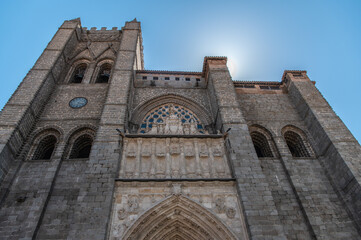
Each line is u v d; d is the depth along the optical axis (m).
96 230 15.13
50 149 24.58
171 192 17.72
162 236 17.09
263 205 16.89
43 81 26.22
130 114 26.31
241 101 28.62
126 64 29.64
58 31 35.44
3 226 16.94
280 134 24.81
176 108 29.09
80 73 34.09
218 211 17.02
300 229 18.08
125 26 38.34
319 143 23.20
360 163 19.78
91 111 25.97
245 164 19.28
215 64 31.34
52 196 18.91
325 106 25.55
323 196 19.80
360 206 18.09
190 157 20.38
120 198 17.20
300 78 30.02
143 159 20.08
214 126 26.20
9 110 22.45
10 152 20.16
